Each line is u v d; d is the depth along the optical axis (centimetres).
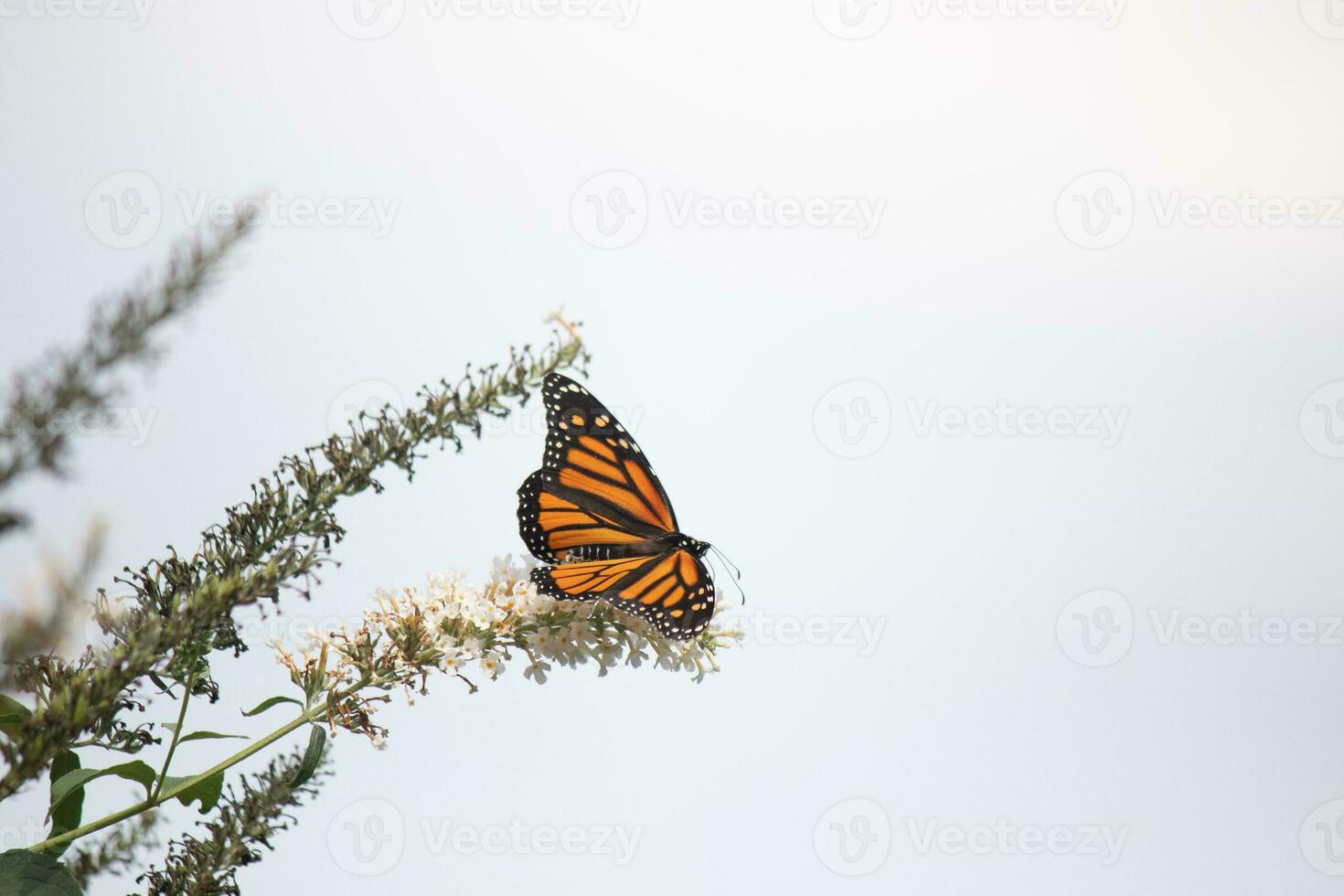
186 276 59
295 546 110
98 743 112
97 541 56
